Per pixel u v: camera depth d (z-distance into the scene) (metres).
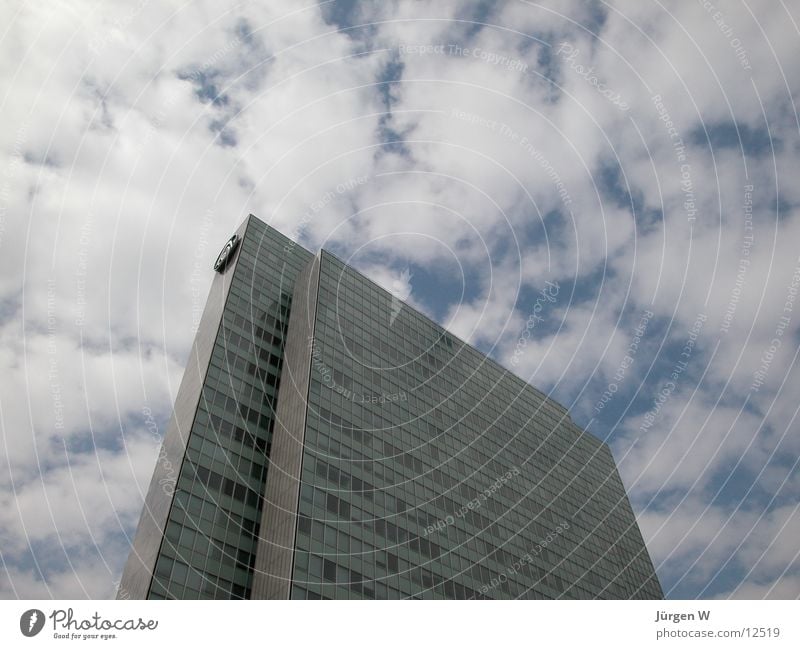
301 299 77.06
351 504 57.00
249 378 66.31
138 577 47.84
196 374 64.56
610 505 103.69
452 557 64.06
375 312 81.69
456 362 90.56
